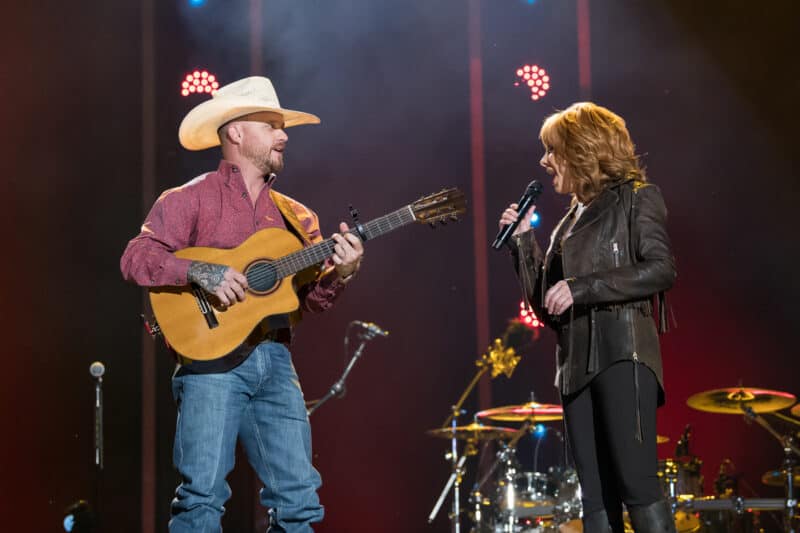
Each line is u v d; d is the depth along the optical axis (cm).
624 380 414
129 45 1097
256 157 473
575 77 1152
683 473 912
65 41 1084
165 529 1055
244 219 461
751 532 907
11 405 1042
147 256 436
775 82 1116
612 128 446
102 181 1081
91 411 1053
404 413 1137
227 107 466
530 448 1115
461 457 1029
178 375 444
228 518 1040
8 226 1062
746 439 1108
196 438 429
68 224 1071
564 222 461
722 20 1126
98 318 1067
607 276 408
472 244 1156
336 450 1130
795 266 1108
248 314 442
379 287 1152
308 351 1141
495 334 1144
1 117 1066
